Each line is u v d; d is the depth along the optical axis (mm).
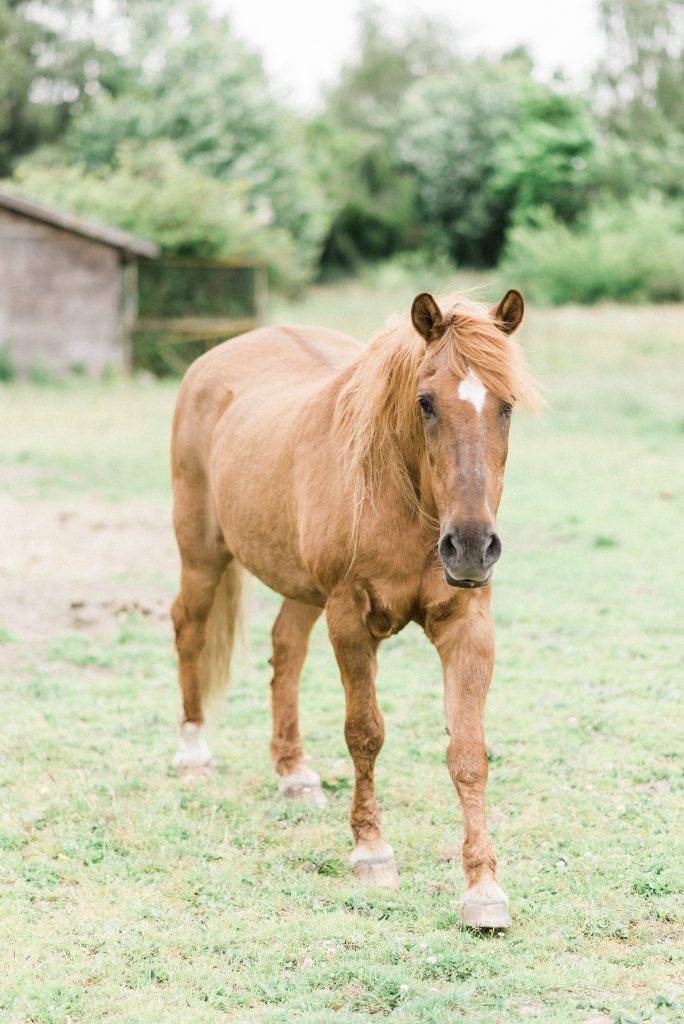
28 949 3041
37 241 19547
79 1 42062
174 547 8219
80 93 41312
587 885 3355
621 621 6168
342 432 3461
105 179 27266
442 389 2916
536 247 36000
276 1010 2717
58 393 18391
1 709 5000
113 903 3340
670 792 4035
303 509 3578
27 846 3730
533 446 12508
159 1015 2736
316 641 6102
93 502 9703
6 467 11375
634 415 14656
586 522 8633
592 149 43188
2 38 40312
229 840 3781
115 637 6172
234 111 30953
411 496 3219
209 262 21328
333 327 26188
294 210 31984
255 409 4164
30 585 7180
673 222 35531
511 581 7062
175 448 4664
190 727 4406
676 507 9141
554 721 4766
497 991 2783
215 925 3180
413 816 3928
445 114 47188
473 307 3139
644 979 2826
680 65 51875
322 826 3871
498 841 3684
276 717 4242
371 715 3443
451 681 3295
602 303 32844
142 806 4043
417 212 46062
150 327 20844
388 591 3326
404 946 3037
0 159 39250
